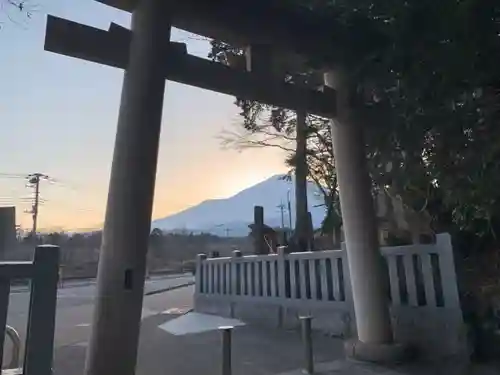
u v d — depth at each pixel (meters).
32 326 2.27
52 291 2.35
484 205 2.94
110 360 2.73
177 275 27.69
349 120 4.34
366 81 3.07
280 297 6.85
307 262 6.45
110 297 2.82
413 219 5.66
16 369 2.32
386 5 2.46
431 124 2.64
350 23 2.84
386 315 4.34
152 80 3.18
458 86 2.42
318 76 5.00
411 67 2.51
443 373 3.77
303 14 3.80
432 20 2.26
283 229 11.54
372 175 4.44
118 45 3.23
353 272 4.47
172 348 5.41
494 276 4.67
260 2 3.83
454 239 4.82
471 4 2.11
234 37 3.95
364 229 4.41
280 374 3.98
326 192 9.38
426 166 3.09
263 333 6.28
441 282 4.53
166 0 3.35
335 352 4.80
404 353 4.17
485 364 3.97
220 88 3.77
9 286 2.26
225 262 8.34
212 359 4.74
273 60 4.21
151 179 3.05
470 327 4.23
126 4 3.31
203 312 8.71
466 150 2.60
